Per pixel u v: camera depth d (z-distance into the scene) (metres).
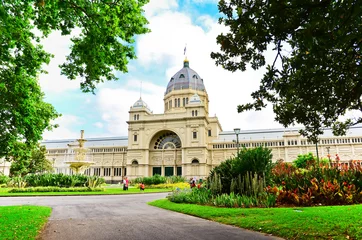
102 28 11.73
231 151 84.44
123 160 91.56
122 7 12.48
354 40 7.57
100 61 12.97
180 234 9.41
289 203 15.52
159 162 85.06
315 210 12.22
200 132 80.12
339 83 9.15
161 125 84.19
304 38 6.94
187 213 14.84
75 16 12.16
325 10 6.91
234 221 11.40
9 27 10.59
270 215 11.68
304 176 17.95
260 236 8.98
